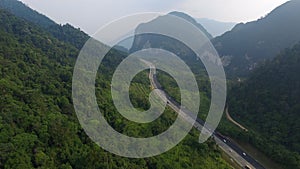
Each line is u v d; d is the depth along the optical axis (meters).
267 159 111.19
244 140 120.62
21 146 64.56
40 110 78.56
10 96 79.44
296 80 140.62
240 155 113.06
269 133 128.00
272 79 151.75
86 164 66.88
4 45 117.94
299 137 118.62
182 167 82.50
